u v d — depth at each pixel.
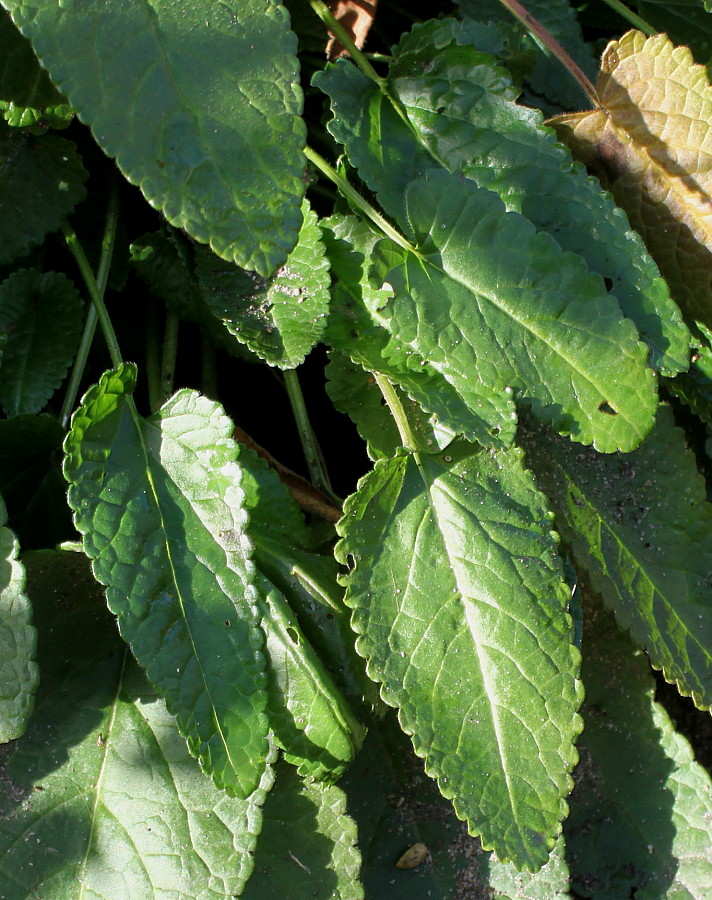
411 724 0.49
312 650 0.50
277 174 0.46
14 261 0.54
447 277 0.50
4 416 0.54
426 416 0.52
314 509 0.54
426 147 0.51
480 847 0.53
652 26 0.58
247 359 0.54
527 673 0.49
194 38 0.46
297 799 0.51
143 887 0.49
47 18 0.45
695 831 0.54
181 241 0.53
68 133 0.55
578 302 0.50
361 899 0.51
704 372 0.54
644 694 0.55
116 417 0.49
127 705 0.51
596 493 0.54
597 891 0.54
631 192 0.53
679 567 0.53
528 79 0.55
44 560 0.51
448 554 0.50
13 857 0.49
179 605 0.48
